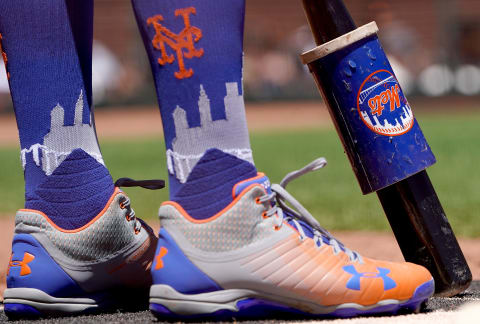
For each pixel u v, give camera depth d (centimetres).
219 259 558
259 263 558
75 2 615
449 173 2428
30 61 616
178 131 570
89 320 588
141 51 8594
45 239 609
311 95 8162
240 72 580
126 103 7800
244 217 558
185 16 561
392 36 8862
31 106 617
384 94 641
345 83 641
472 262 1016
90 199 613
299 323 557
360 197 1853
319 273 566
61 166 611
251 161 578
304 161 3112
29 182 621
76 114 616
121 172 2800
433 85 8450
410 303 593
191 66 563
